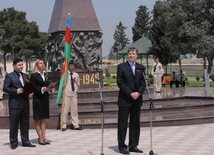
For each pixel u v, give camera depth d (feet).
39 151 25.96
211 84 108.58
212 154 24.68
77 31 57.00
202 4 97.71
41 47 161.07
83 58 57.06
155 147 26.96
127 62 25.58
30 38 155.74
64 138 30.91
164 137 30.83
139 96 25.32
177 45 105.19
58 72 56.70
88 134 32.65
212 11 94.38
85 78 56.80
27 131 27.73
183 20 99.14
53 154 24.95
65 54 31.04
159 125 36.14
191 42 98.48
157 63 62.13
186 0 98.22
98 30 57.67
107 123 35.47
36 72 28.27
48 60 60.64
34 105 27.94
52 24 59.47
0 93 57.98
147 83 25.94
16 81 27.12
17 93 26.71
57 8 59.06
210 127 35.50
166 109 42.78
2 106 47.83
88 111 40.91
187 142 28.71
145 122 36.01
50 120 35.63
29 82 26.48
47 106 28.30
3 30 155.63
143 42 143.74
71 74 34.86
